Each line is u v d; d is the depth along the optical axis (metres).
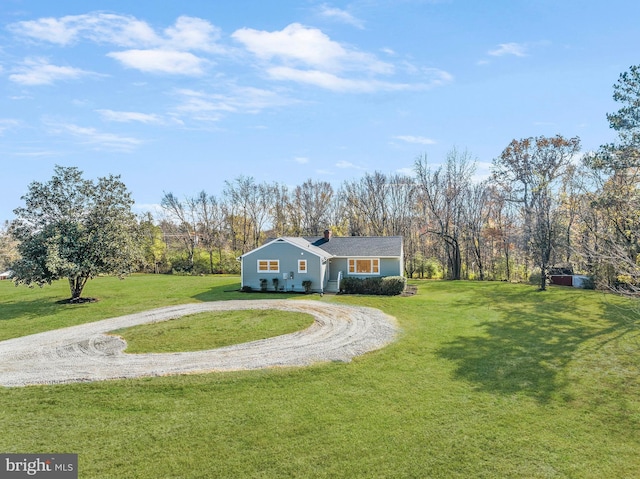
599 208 22.75
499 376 12.63
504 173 37.56
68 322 20.41
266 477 7.60
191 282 35.88
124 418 9.84
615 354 14.79
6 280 41.06
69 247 24.50
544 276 30.30
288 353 14.76
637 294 14.79
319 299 25.97
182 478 7.56
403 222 54.09
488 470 7.86
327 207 58.16
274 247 29.45
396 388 11.62
